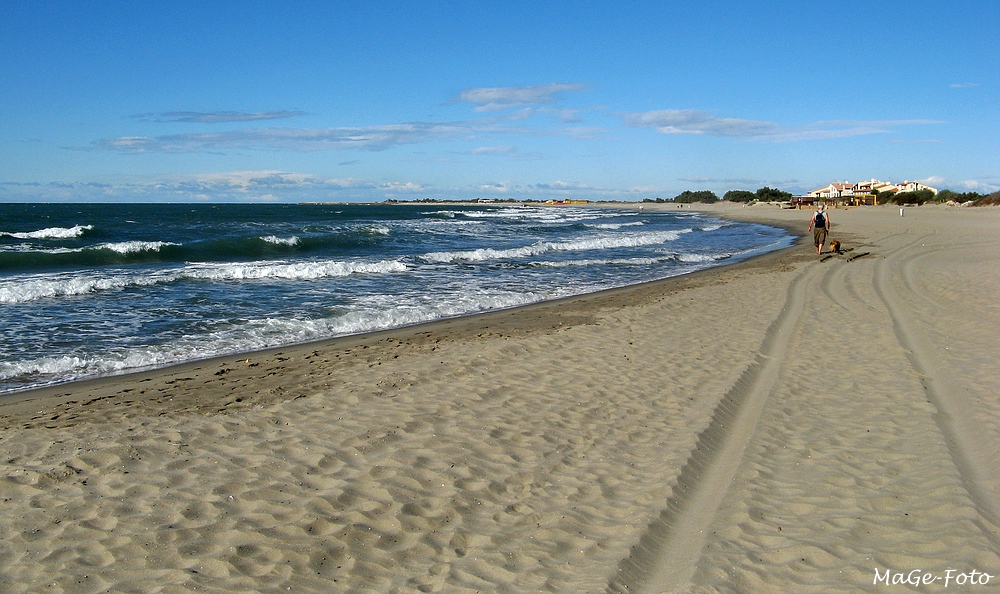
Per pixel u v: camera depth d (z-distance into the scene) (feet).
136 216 200.03
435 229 135.64
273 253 83.92
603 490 15.49
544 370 26.18
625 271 67.87
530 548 12.85
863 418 19.86
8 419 20.58
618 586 11.47
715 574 11.77
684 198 617.21
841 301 41.96
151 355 29.89
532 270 68.13
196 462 16.88
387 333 35.63
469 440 18.56
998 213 175.63
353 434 18.95
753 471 16.30
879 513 13.88
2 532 13.17
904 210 220.84
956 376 23.84
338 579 11.70
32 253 65.31
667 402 22.04
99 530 13.29
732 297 45.52
